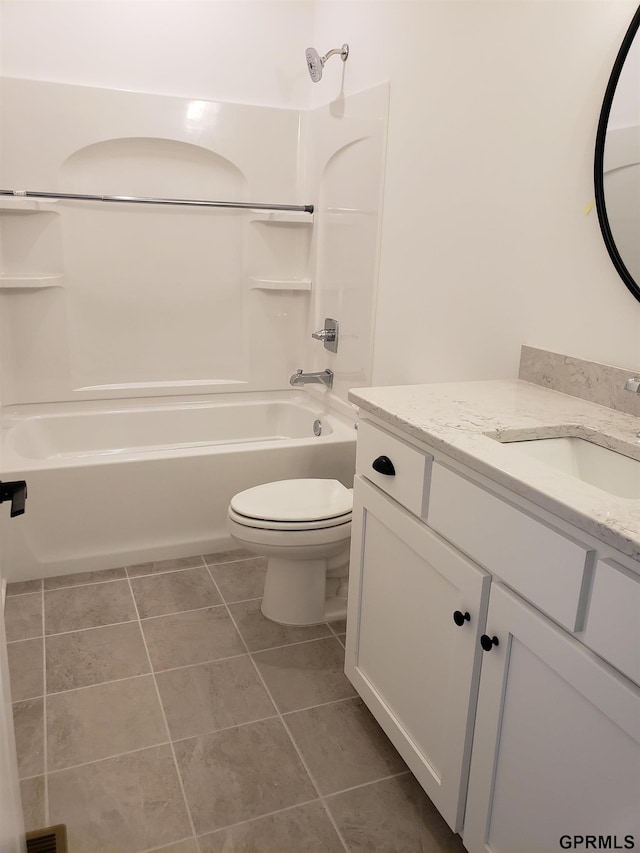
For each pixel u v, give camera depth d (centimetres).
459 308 207
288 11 300
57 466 237
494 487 113
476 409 148
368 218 259
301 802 152
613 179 145
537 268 173
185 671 196
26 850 132
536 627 104
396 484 145
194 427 324
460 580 123
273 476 268
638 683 86
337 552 210
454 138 204
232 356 332
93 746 166
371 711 167
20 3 261
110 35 276
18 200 267
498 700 116
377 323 260
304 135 314
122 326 309
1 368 290
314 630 219
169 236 306
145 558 258
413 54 222
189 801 151
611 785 93
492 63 184
